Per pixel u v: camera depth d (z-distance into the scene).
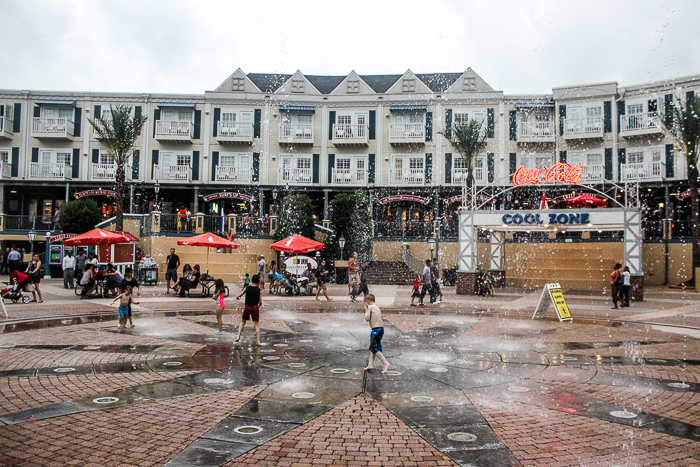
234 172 34.97
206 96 35.53
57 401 5.88
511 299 20.31
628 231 19.98
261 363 8.06
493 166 34.62
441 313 15.53
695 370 7.85
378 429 5.13
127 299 11.70
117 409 5.62
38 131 34.12
